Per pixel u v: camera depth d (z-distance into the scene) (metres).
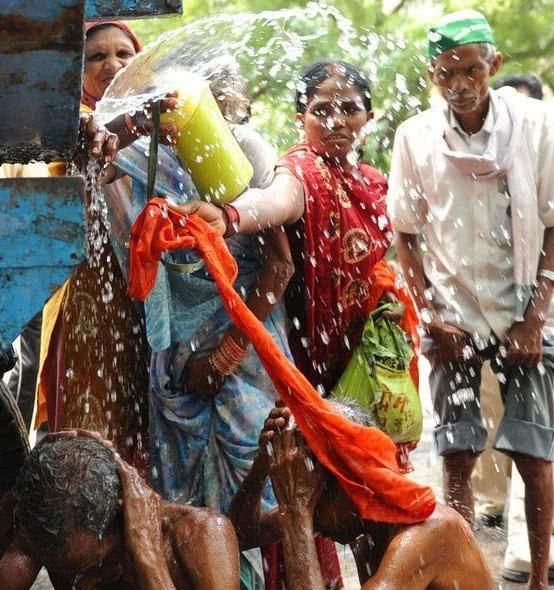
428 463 10.19
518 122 8.07
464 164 8.02
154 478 7.05
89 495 5.12
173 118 6.34
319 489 5.51
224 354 6.88
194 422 6.97
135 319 7.09
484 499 9.34
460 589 5.46
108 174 6.74
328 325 7.36
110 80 7.50
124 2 5.80
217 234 6.29
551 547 8.56
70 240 5.07
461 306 8.20
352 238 7.32
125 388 7.12
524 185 8.03
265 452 5.67
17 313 5.08
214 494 7.00
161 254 6.30
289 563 5.41
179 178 6.85
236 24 7.30
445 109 8.18
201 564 5.35
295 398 5.47
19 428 6.37
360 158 7.65
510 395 8.14
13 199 5.04
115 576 5.42
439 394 8.32
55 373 7.24
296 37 13.53
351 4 14.99
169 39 6.77
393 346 7.41
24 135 5.00
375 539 5.54
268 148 7.16
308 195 7.18
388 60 14.73
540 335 8.09
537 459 8.05
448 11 16.00
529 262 8.08
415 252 8.37
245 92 7.25
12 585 5.28
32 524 5.12
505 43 16.25
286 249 7.04
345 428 5.39
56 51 4.91
